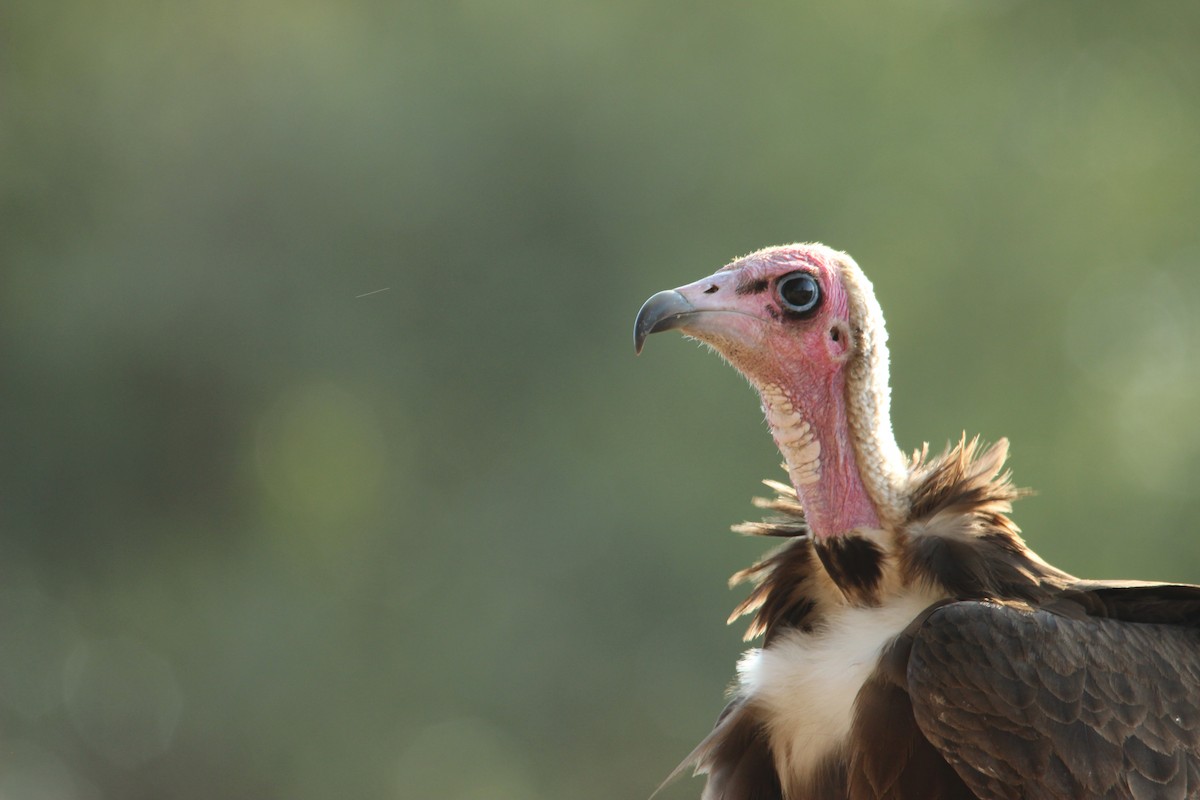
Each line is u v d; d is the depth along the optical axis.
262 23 35.72
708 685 32.97
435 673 34.12
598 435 34.34
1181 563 35.72
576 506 33.56
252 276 33.47
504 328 34.47
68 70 36.41
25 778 37.62
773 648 11.26
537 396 34.59
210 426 34.44
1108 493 35.78
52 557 36.09
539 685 33.44
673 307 11.40
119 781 37.53
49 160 35.28
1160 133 39.25
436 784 34.56
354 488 36.16
